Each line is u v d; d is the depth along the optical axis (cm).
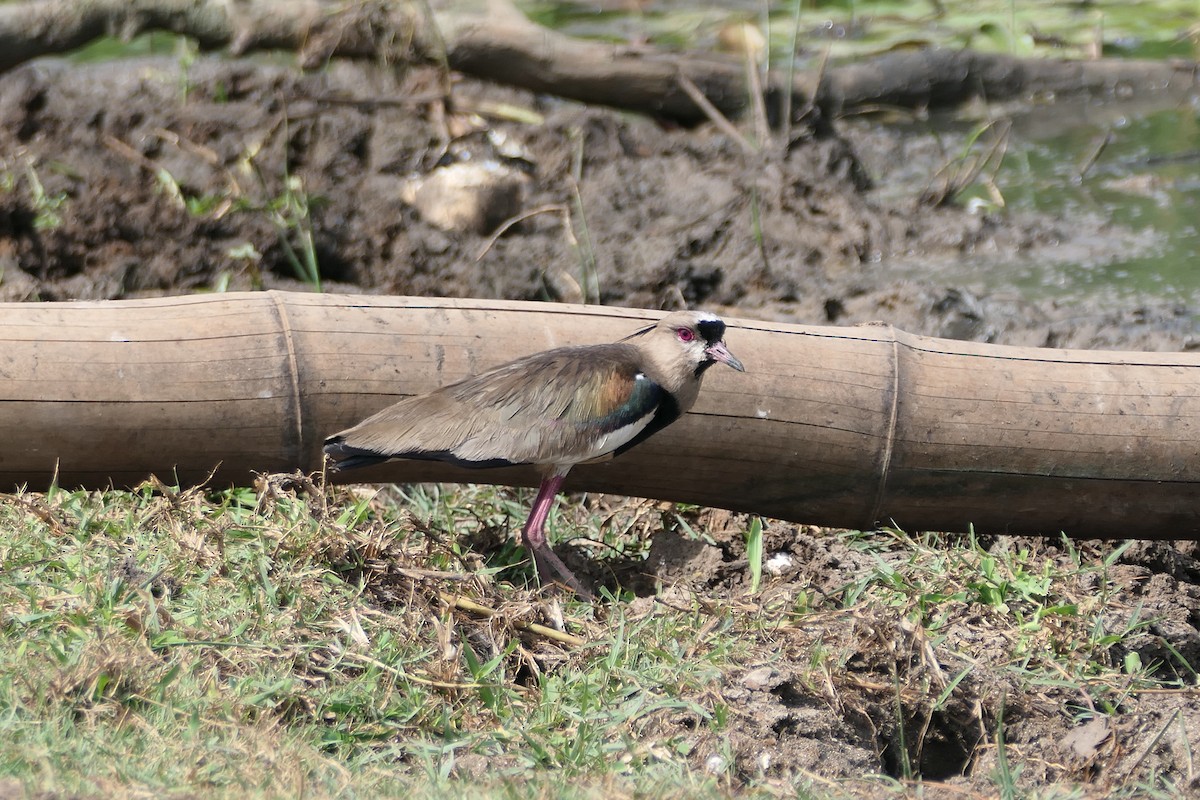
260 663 857
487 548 1144
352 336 1068
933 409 1098
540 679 920
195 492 1053
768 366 1094
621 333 1120
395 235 1764
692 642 953
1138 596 1106
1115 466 1101
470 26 2048
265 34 2034
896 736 948
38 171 1794
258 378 1048
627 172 1964
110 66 2270
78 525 980
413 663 905
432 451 1005
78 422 1024
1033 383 1106
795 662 955
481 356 1085
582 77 2080
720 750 859
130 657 818
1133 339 1531
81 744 738
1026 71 2323
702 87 2111
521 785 786
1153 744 909
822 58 2253
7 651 817
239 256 1675
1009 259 1791
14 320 1029
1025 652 991
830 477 1112
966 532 1154
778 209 1861
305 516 1006
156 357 1036
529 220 1827
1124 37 2562
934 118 2272
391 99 2020
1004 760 869
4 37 1950
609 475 1116
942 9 2697
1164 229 1859
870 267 1781
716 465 1109
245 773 741
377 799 740
